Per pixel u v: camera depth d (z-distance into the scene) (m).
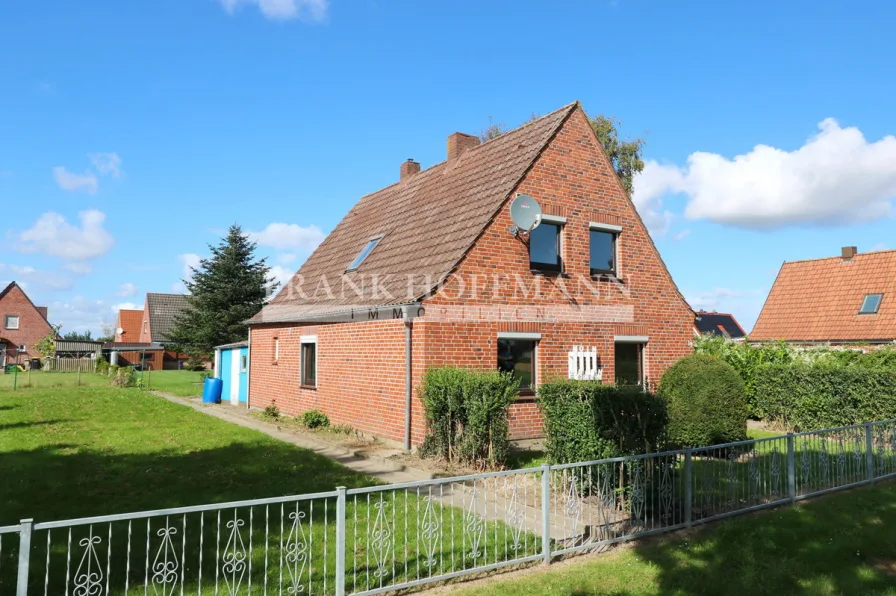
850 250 31.22
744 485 8.14
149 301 62.75
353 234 20.19
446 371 11.13
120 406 20.02
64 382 30.95
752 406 16.09
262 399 19.97
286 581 5.54
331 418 15.41
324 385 15.88
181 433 14.23
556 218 14.21
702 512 7.64
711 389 11.77
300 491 8.82
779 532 7.05
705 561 6.17
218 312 35.62
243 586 5.41
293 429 15.05
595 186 15.09
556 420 8.45
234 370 22.70
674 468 7.51
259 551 6.31
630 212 15.75
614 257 15.54
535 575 5.78
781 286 32.88
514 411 12.96
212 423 16.30
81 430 14.58
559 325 13.95
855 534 7.02
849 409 13.73
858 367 14.16
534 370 13.57
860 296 29.12
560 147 14.52
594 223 14.92
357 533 6.88
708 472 8.11
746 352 17.20
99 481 9.28
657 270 16.16
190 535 6.86
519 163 14.32
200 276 36.38
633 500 7.18
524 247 13.59
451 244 13.45
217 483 9.23
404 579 5.57
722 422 11.62
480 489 8.92
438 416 11.13
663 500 7.32
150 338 59.69
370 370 13.70
